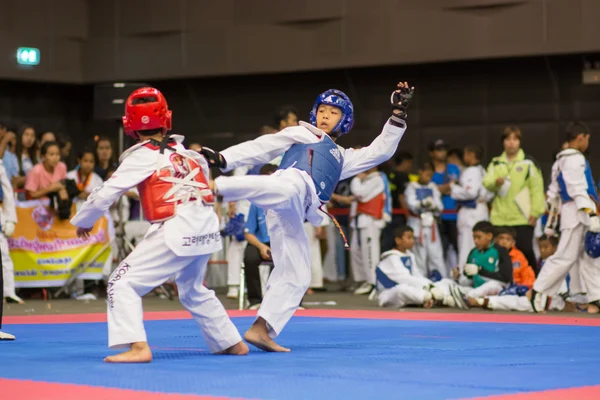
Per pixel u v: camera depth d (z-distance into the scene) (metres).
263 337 5.58
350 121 6.00
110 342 4.95
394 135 5.98
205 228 5.05
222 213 12.53
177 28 17.42
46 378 4.30
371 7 16.30
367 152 6.00
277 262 5.62
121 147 13.12
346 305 11.27
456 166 13.97
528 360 5.16
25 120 17.81
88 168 12.70
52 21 17.55
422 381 4.19
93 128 18.22
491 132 16.38
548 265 9.94
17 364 4.90
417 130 16.83
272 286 5.61
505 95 16.27
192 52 17.38
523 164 11.44
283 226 5.51
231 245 12.38
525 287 10.30
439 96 16.69
